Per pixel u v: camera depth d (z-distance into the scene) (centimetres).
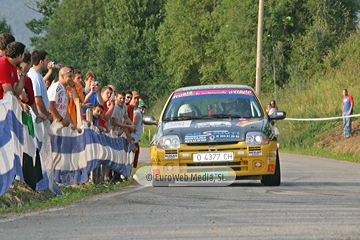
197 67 13850
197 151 2483
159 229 1393
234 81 11181
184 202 1927
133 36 15512
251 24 10462
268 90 10312
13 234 1345
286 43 10444
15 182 2094
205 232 1346
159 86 14575
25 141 2030
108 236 1310
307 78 9825
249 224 1455
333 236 1288
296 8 10519
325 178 3067
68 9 19075
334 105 7812
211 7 13588
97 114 2905
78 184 2638
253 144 2478
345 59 9606
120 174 3238
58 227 1438
